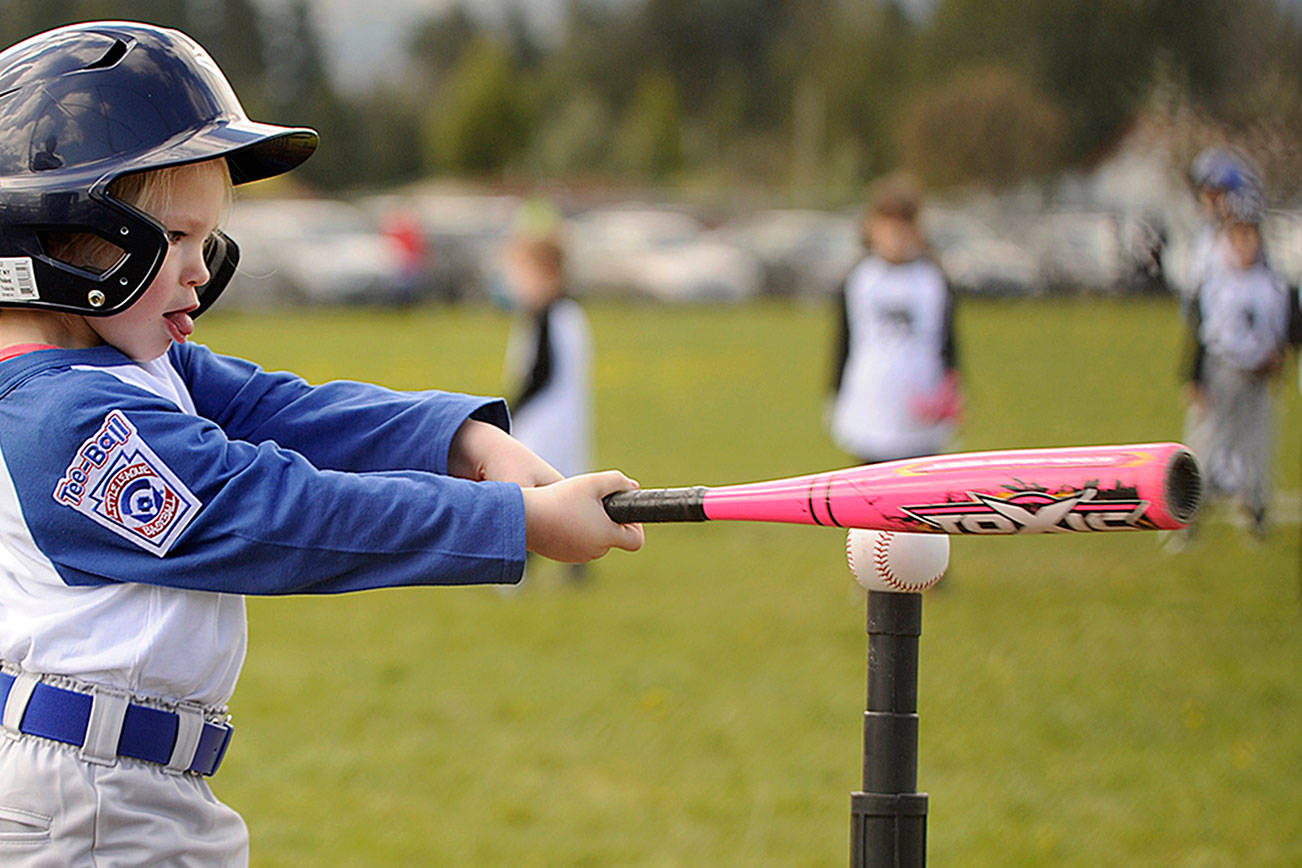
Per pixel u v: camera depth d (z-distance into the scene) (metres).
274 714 9.34
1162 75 24.73
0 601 3.51
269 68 111.31
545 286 12.61
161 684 3.47
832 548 14.70
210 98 3.48
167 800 3.53
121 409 3.33
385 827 7.50
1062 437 21.19
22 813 3.43
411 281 45.03
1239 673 10.21
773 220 70.56
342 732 9.01
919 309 12.16
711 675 10.23
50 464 3.33
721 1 124.38
